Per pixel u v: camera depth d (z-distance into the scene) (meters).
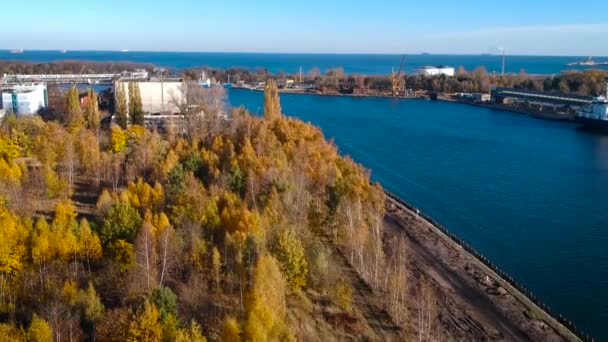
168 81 188.12
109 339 51.47
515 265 90.69
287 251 67.38
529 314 72.00
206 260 69.56
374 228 88.25
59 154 107.81
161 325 51.66
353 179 97.56
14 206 78.62
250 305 54.28
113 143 117.25
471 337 66.38
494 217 114.06
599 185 138.88
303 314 65.44
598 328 72.69
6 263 65.75
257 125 125.56
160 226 72.94
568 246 98.56
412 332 66.25
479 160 166.88
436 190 134.12
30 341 50.50
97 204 84.56
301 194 86.94
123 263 67.88
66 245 68.75
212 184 91.19
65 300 58.25
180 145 111.94
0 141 108.38
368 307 70.75
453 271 83.88
